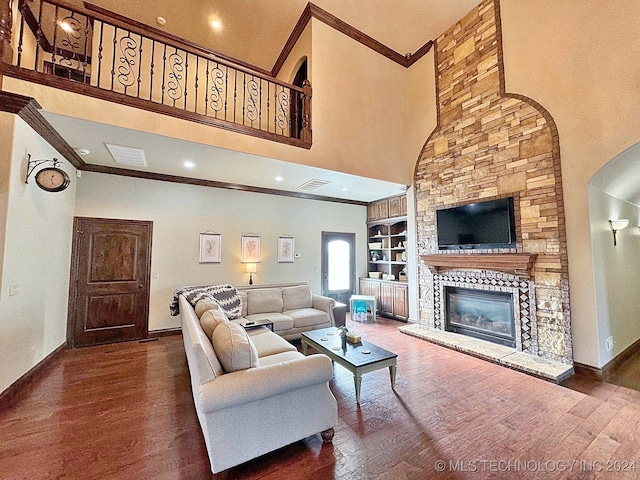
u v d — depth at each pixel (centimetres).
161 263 493
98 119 297
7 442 210
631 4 306
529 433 223
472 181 454
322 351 323
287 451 204
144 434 221
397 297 606
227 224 556
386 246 698
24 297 295
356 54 503
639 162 339
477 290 444
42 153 321
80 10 294
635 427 231
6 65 262
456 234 470
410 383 311
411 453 201
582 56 340
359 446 209
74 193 432
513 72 405
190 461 192
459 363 367
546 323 362
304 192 630
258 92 529
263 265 591
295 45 510
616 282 379
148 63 454
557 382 309
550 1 369
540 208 371
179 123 338
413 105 560
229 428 177
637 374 331
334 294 686
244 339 208
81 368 351
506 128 411
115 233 461
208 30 495
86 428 228
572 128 346
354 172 484
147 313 478
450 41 498
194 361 180
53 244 364
